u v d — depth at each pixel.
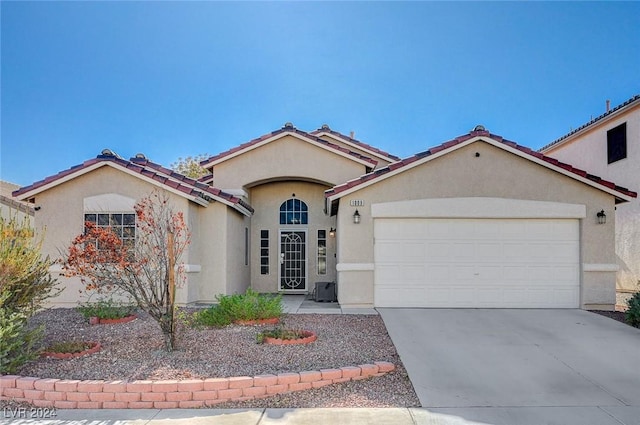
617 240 18.62
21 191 13.62
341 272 13.48
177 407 6.37
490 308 13.27
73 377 6.85
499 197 13.41
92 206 13.64
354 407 6.29
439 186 13.48
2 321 7.29
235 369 7.23
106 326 10.34
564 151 22.39
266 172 17.41
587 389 7.03
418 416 6.00
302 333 9.28
